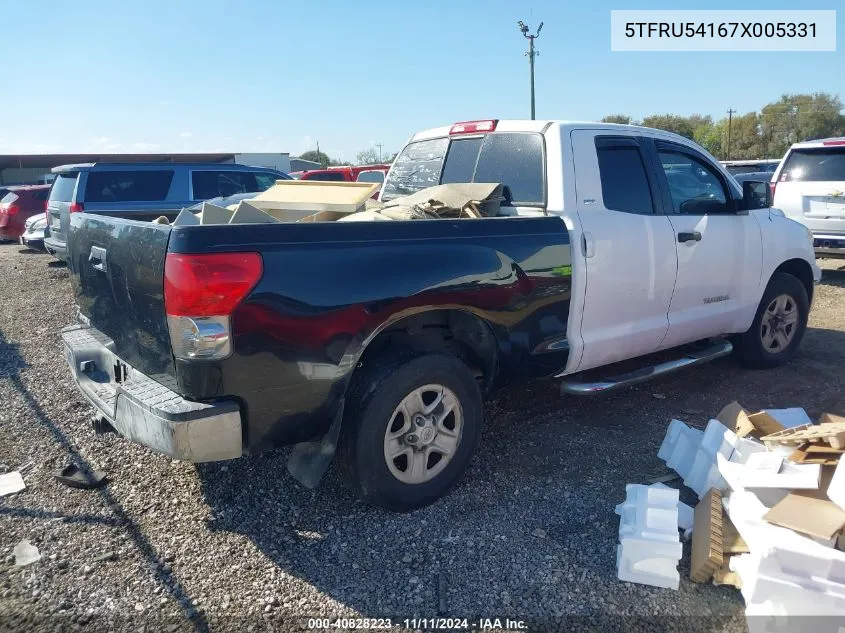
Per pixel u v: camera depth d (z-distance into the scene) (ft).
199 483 12.78
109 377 12.28
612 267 13.78
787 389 17.53
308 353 10.07
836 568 8.32
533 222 12.72
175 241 9.32
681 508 11.07
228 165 38.52
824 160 32.17
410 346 11.60
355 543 10.82
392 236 10.99
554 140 13.69
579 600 9.45
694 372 18.92
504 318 12.28
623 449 14.07
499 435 14.80
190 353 9.34
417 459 11.53
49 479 12.96
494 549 10.62
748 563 9.13
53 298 32.76
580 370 14.05
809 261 19.16
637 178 14.84
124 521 11.49
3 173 127.03
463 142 15.78
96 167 35.32
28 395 17.66
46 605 9.36
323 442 10.87
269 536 11.05
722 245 16.28
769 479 10.17
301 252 9.96
